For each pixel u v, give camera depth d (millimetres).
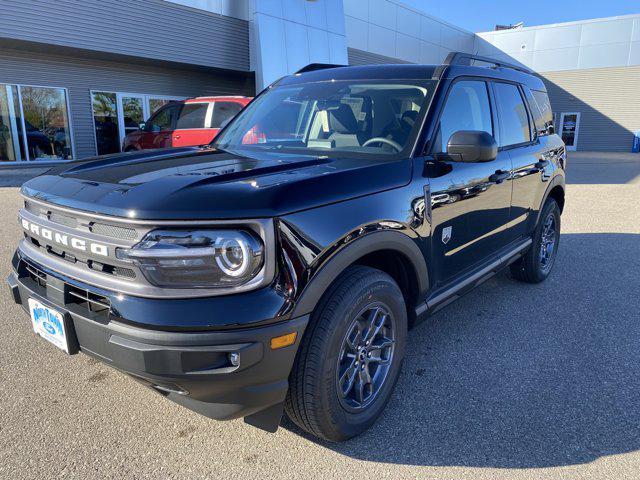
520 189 3908
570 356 3373
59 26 13219
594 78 29250
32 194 2396
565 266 5465
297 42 18047
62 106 15117
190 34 15992
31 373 3020
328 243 2094
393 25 24672
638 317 4047
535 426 2588
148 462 2283
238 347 1862
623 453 2379
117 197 1995
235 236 1874
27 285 2418
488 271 3553
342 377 2316
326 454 2365
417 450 2398
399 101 3043
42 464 2242
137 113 16875
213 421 2605
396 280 2791
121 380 2973
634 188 12023
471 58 3545
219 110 11023
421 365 3238
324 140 3068
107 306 2002
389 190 2471
